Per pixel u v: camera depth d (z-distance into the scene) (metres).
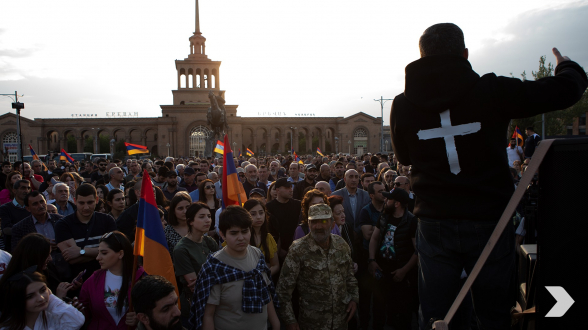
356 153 88.38
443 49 2.49
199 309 3.76
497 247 2.33
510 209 1.87
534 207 4.05
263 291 4.02
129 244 4.59
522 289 2.63
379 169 11.94
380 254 5.95
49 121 79.19
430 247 2.49
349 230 6.39
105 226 6.12
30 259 4.43
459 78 2.35
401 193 5.80
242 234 3.91
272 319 4.27
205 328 3.73
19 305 3.70
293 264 4.62
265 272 4.19
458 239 2.37
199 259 5.02
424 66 2.46
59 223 5.86
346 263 4.78
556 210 1.81
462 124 2.33
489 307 2.38
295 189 10.48
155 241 4.60
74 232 5.86
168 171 10.16
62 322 4.01
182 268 4.91
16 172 10.17
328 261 4.62
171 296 3.56
